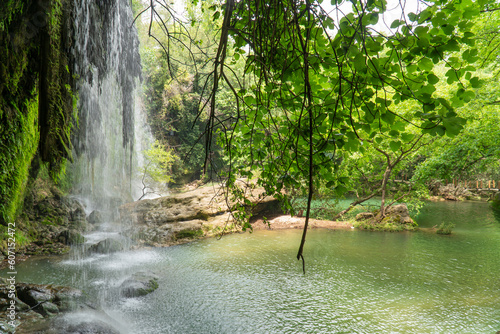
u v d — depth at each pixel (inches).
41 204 452.4
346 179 87.9
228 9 86.4
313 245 457.1
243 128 115.6
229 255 406.9
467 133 516.4
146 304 264.5
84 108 477.7
